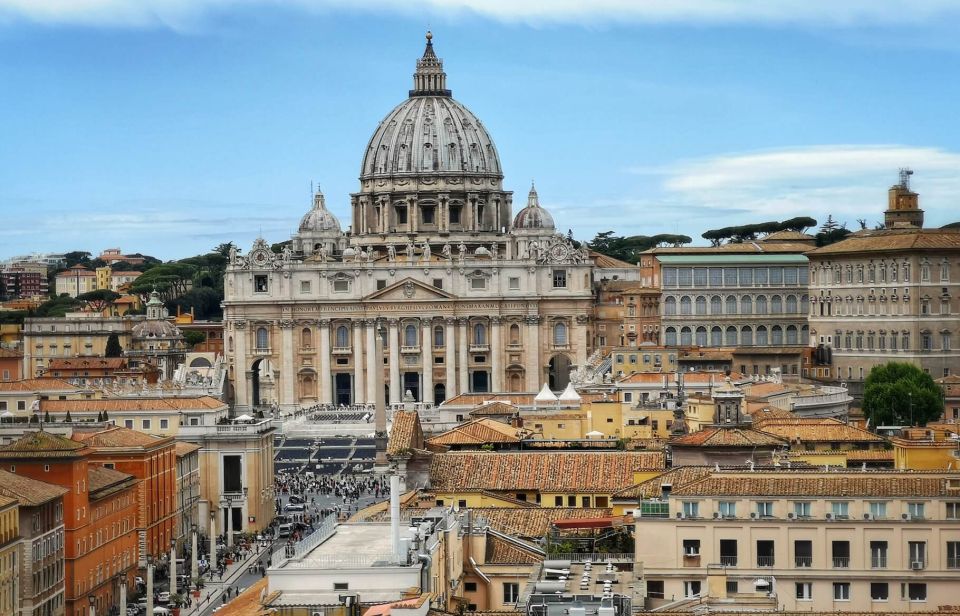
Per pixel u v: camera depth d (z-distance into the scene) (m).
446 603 104.31
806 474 120.69
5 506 183.25
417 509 133.88
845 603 116.50
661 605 104.88
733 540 116.94
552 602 93.31
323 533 109.31
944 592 116.44
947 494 117.25
